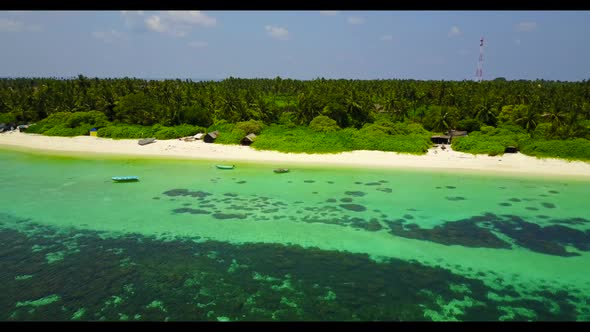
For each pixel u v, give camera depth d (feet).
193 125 265.54
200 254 88.07
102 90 316.60
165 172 162.30
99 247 90.99
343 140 205.87
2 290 73.61
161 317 66.64
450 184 144.66
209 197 127.65
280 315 67.41
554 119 231.09
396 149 196.95
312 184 144.15
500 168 166.81
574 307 70.03
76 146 222.48
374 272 81.25
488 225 105.50
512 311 68.90
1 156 197.57
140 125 271.90
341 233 99.86
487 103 254.47
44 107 317.01
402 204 122.01
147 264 83.51
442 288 75.56
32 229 100.53
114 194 129.90
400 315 67.62
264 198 127.24
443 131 249.96
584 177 152.56
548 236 98.58
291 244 93.45
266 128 245.45
